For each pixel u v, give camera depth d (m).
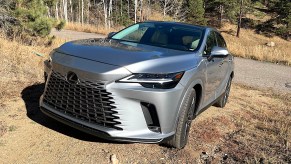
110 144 4.37
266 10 78.38
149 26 5.56
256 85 10.27
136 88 3.68
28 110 5.10
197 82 4.37
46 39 10.97
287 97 8.89
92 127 3.74
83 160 3.93
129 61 3.81
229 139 5.13
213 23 71.19
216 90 5.84
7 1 10.33
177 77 3.91
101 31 29.09
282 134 5.49
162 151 4.38
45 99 4.23
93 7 72.75
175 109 3.92
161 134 3.89
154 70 3.79
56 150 4.07
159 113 3.78
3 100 5.35
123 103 3.67
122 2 64.88
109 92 3.65
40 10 10.64
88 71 3.70
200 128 5.40
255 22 71.31
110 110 3.69
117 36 5.44
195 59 4.50
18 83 6.25
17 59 7.64
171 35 5.22
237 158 4.44
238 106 7.25
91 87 3.70
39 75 6.88
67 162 3.85
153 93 3.70
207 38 5.31
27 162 3.76
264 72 13.66
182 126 4.17
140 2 60.88
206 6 69.69
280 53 19.11
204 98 5.05
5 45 8.43
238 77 11.52
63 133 4.50
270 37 67.25
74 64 3.83
